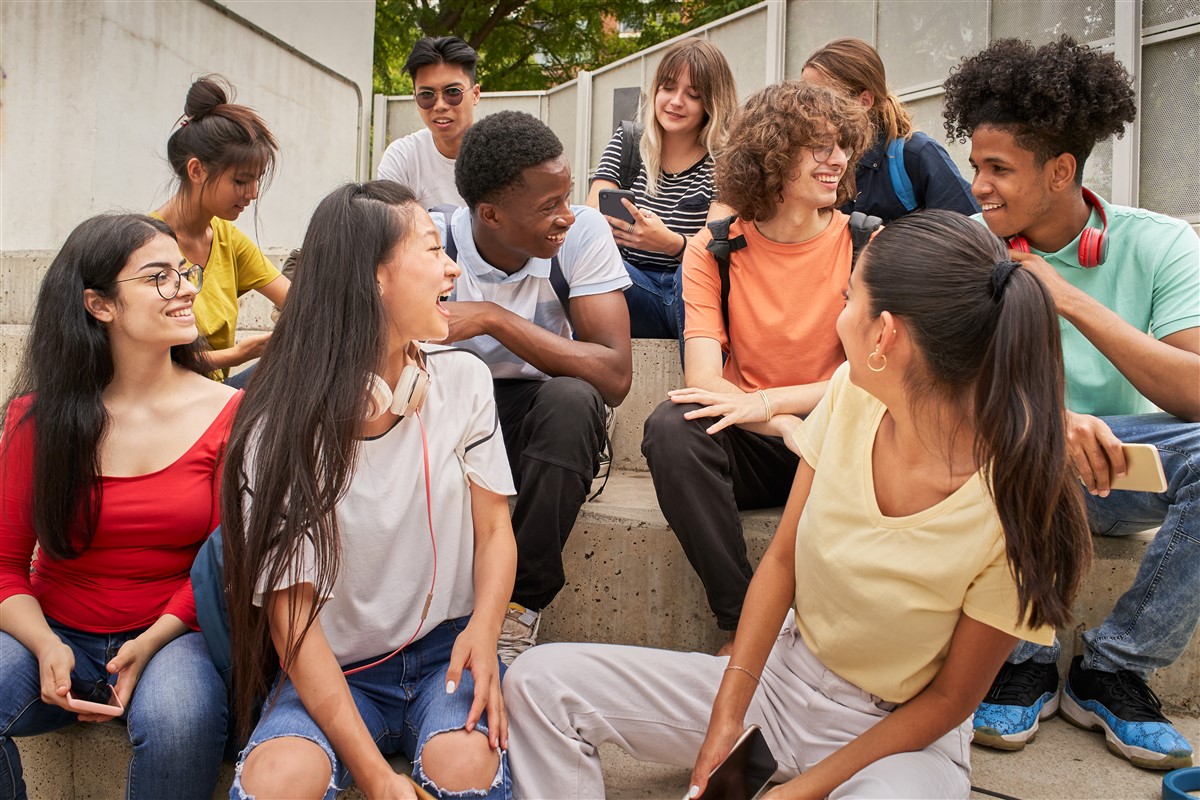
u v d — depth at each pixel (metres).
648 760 1.59
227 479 1.47
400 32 11.47
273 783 1.29
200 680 1.53
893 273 1.23
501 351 2.23
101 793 1.74
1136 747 1.68
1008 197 1.88
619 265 2.23
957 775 1.36
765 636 1.50
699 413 1.88
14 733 1.60
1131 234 1.93
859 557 1.35
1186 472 1.72
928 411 1.28
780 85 2.00
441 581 1.56
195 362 1.85
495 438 1.65
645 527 2.15
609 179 3.28
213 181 2.51
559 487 1.93
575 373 2.08
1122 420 1.85
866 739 1.33
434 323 1.53
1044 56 1.79
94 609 1.69
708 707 1.52
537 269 2.17
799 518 1.52
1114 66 1.78
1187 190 3.50
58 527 1.64
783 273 2.07
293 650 1.41
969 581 1.28
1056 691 1.89
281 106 6.41
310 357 1.45
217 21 5.68
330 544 1.43
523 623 1.94
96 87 4.67
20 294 3.46
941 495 1.31
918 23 4.63
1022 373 1.16
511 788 1.45
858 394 1.43
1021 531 1.17
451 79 3.42
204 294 2.68
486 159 1.96
